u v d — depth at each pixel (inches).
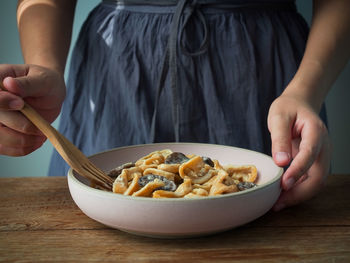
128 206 24.7
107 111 50.8
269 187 26.8
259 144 48.6
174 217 24.4
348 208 32.4
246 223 26.8
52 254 25.2
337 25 42.1
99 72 51.3
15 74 33.7
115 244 26.5
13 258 24.7
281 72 48.8
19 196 35.1
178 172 31.9
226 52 47.0
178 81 46.9
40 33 44.5
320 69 39.5
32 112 30.3
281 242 26.7
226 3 46.6
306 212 31.7
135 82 48.7
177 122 47.3
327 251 25.5
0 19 74.2
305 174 32.4
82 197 26.5
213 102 47.4
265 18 48.0
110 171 32.7
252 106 48.0
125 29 49.0
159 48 47.6
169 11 46.9
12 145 33.5
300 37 49.7
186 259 24.5
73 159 30.2
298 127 33.1
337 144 72.8
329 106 71.5
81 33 52.9
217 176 30.6
